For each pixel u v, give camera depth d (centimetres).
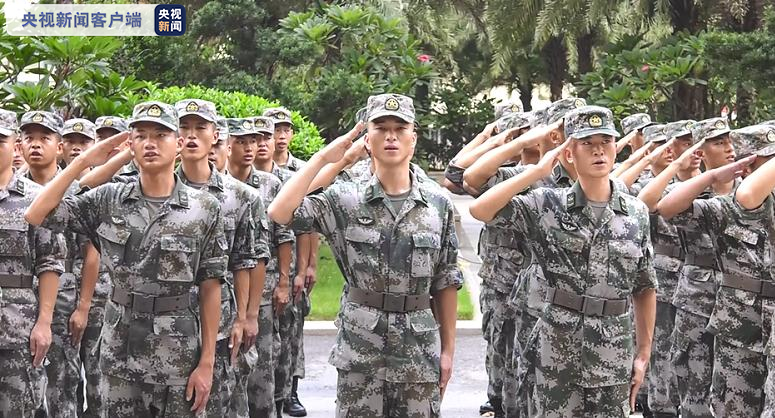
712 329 564
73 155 688
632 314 567
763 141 530
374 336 470
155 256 468
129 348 470
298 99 1480
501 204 474
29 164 604
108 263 477
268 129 721
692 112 1357
